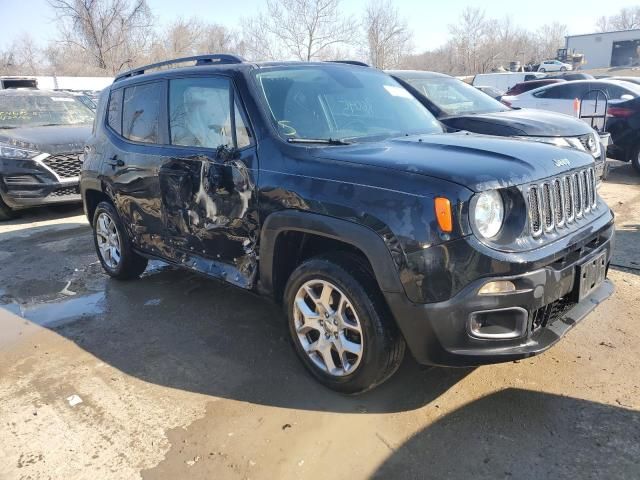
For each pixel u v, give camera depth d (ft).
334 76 13.10
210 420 9.65
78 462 8.73
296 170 10.03
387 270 8.64
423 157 9.40
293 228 9.91
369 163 9.32
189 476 8.33
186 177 12.29
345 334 9.80
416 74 24.68
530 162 9.27
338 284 9.44
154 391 10.66
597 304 10.09
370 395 10.15
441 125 13.82
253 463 8.55
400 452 8.63
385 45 106.63
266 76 11.89
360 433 9.12
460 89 24.86
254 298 15.12
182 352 12.19
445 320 8.37
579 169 10.12
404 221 8.46
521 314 8.48
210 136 12.04
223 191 11.35
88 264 18.97
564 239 9.19
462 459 8.41
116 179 14.82
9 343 13.05
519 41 185.06
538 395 9.86
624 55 184.44
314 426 9.36
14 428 9.66
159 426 9.55
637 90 35.06
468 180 8.37
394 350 9.27
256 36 97.50
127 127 14.92
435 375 10.65
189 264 13.01
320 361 10.44
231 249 11.68
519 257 8.35
